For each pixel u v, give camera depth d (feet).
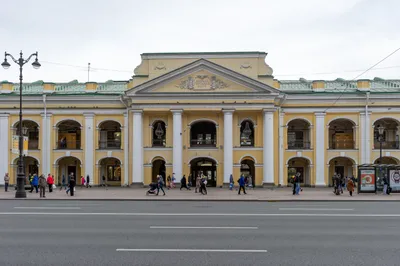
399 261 31.40
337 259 31.89
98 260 31.50
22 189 92.07
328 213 60.18
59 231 43.57
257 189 130.41
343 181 126.82
